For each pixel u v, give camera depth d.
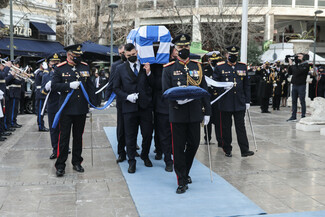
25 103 16.06
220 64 7.45
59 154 6.14
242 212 4.52
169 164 6.45
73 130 6.42
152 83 6.34
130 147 6.37
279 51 22.16
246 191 5.36
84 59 22.02
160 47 6.48
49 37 27.62
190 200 4.95
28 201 4.96
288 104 17.09
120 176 6.19
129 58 6.19
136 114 6.33
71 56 6.20
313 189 5.43
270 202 4.91
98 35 28.73
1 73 10.03
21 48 23.77
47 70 8.00
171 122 5.21
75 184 5.72
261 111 15.89
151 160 7.24
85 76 6.28
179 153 5.25
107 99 7.08
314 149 8.13
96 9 27.88
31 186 5.61
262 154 7.71
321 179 5.92
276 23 37.56
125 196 5.18
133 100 6.15
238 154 7.73
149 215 4.42
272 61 21.30
